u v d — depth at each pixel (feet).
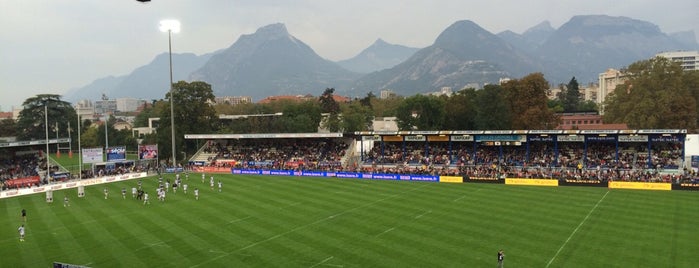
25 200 214.07
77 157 437.17
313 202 196.34
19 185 261.24
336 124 506.07
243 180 274.57
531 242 131.44
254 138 362.12
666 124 342.23
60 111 492.95
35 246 133.90
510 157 298.35
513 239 134.62
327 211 176.65
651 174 246.06
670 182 223.51
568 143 303.48
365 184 252.83
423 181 263.49
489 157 302.04
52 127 472.44
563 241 132.16
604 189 226.58
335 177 288.10
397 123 454.40
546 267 110.32
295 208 183.11
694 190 217.97
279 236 140.05
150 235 143.33
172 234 144.25
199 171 328.08
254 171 312.29
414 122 434.30
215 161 347.77
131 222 161.99
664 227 146.82
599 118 539.70
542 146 306.55
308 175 298.35
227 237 139.54
